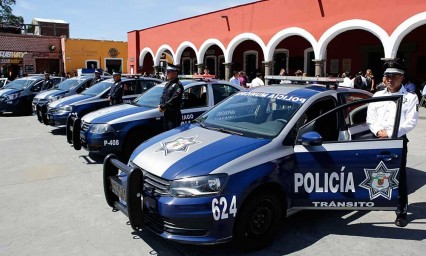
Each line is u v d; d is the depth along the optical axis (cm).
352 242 402
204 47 2067
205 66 2252
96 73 1220
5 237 412
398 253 378
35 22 3469
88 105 948
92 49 3194
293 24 1555
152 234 419
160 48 2456
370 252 380
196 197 340
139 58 2731
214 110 505
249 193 356
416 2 1149
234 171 352
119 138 672
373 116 427
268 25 1673
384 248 388
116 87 919
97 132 668
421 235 417
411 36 1477
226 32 1919
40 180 608
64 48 3072
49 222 450
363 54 1609
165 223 352
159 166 373
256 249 379
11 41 2909
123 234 419
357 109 491
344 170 390
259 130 421
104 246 393
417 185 575
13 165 699
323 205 395
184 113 722
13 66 2945
